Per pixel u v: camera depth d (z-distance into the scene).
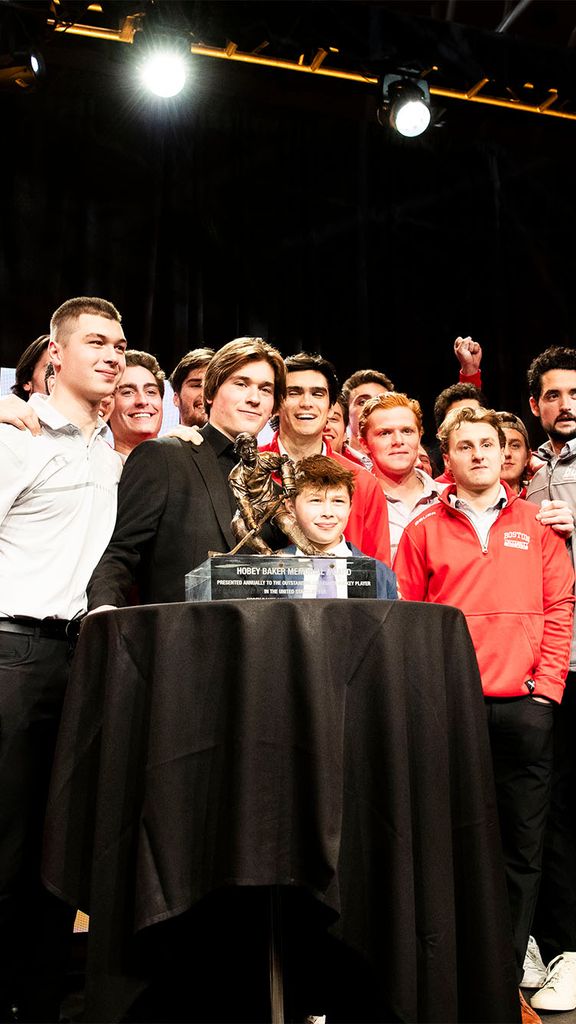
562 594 2.26
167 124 4.56
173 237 4.47
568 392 2.71
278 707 1.26
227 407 1.94
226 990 1.63
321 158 4.82
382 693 1.30
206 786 1.27
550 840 2.33
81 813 1.35
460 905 1.36
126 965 1.26
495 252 4.99
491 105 4.05
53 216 4.29
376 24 3.79
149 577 1.85
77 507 1.93
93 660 1.40
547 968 2.19
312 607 1.29
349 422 3.49
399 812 1.27
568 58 4.00
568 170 5.14
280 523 1.60
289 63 3.81
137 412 2.69
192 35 3.55
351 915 1.27
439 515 2.37
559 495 2.64
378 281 4.84
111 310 2.06
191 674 1.29
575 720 2.36
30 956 1.79
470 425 2.33
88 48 3.65
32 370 2.45
